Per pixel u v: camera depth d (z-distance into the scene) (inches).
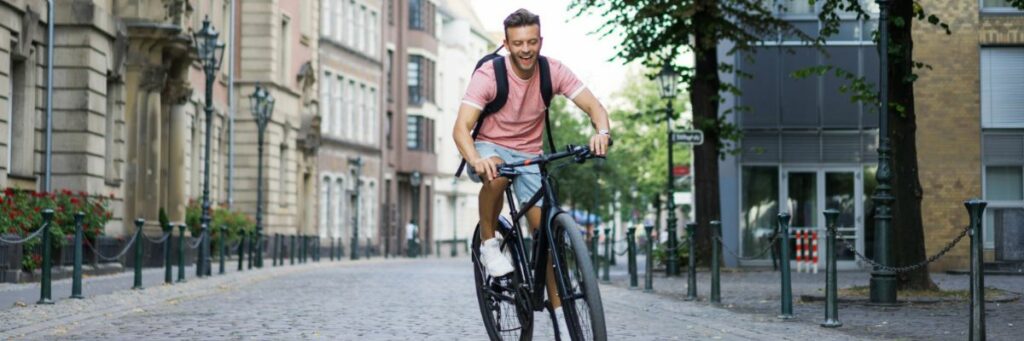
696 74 1226.6
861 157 1433.3
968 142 1341.0
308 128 2231.8
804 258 1411.2
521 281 358.3
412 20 3043.8
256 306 714.2
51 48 1126.4
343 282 1048.8
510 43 336.8
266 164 2033.7
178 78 1418.6
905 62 761.6
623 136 2935.5
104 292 818.8
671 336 527.8
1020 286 952.9
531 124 349.7
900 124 764.6
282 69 2143.2
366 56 2691.9
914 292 753.0
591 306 314.0
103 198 1155.3
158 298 775.7
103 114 1203.2
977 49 1341.0
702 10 1157.7
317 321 601.3
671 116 1248.8
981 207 434.0
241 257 1337.4
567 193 2541.8
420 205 3083.2
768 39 1312.7
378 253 2768.2
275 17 2049.7
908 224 759.7
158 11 1310.3
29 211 947.3
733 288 936.3
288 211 2150.6
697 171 1231.5
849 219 1432.1
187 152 1615.4
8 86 1015.6
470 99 341.1
